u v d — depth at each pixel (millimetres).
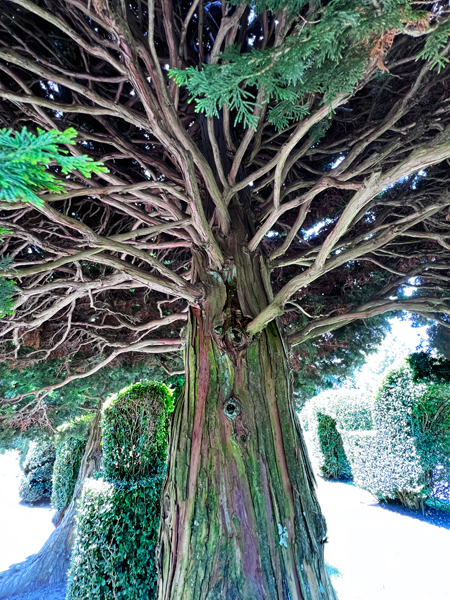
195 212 2723
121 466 5211
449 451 7422
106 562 4320
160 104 2322
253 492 2434
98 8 1776
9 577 7645
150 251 4836
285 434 2674
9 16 2654
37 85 3234
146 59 2139
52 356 5406
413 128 2996
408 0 1166
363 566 5348
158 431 5559
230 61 1354
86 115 3508
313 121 2031
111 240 2533
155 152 3861
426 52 1297
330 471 12367
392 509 8188
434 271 4371
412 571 5047
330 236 2270
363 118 3531
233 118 3434
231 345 2793
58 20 1980
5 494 15398
